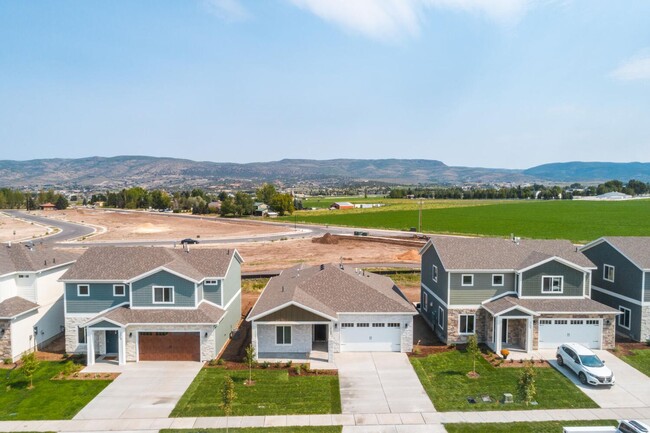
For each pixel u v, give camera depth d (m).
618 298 37.97
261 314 32.44
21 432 22.97
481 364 31.75
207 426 23.53
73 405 25.86
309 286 37.44
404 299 37.28
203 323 32.25
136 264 35.16
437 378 29.55
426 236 105.38
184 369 31.14
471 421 24.02
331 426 23.53
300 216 175.50
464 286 35.59
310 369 31.00
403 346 34.31
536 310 33.88
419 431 23.05
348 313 34.25
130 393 27.41
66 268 39.34
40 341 35.81
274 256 84.69
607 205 196.75
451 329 35.66
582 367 28.70
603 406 25.61
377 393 27.42
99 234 119.88
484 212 173.12
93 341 32.12
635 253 36.88
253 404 25.97
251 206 186.00
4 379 29.69
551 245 39.59
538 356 33.06
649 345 34.97
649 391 27.44
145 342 32.75
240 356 33.66
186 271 34.22
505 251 37.69
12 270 34.78
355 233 112.19
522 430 23.05
